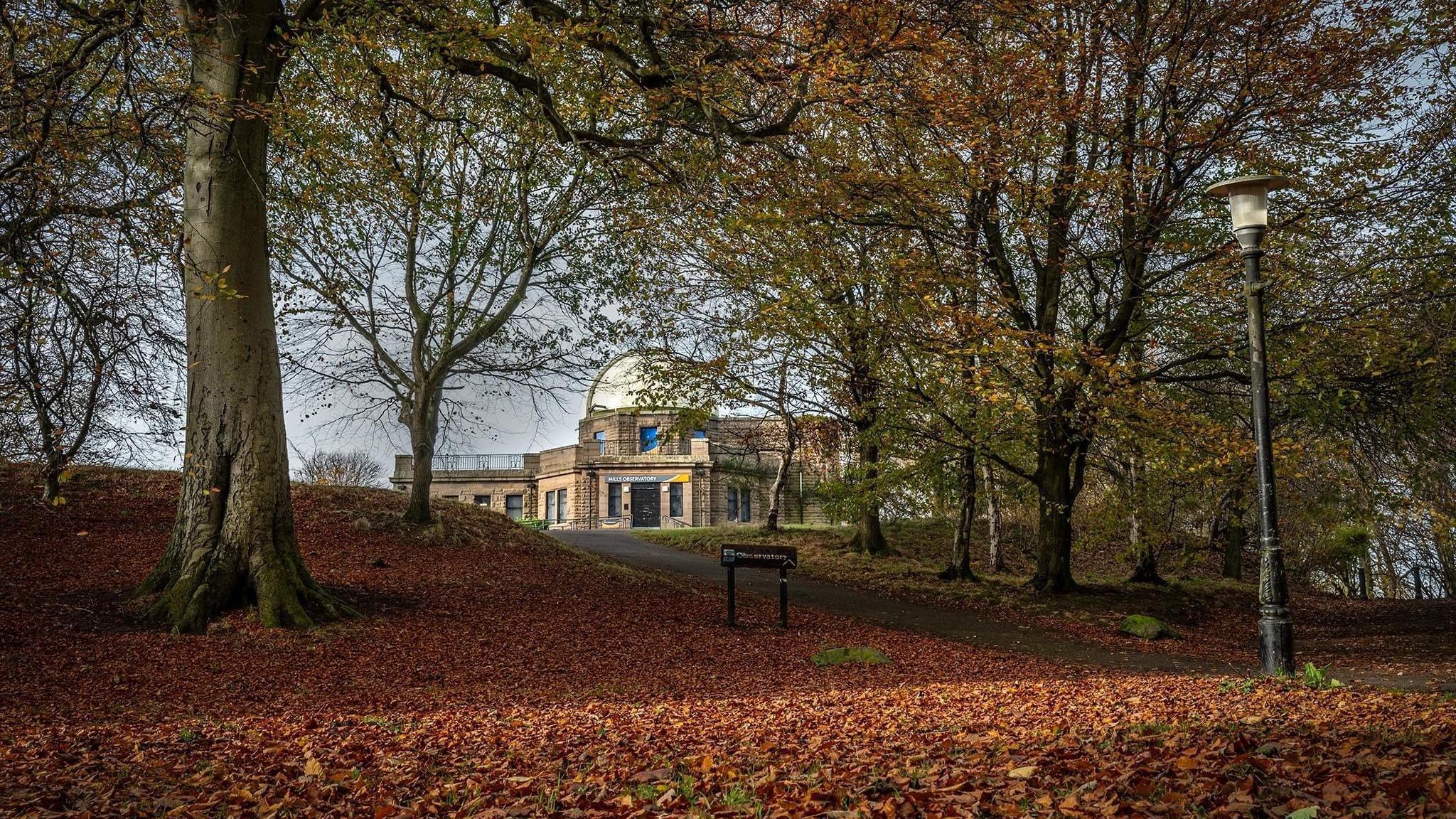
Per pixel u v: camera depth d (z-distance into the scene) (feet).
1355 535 113.29
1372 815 14.06
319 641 47.32
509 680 43.57
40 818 17.81
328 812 18.74
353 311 78.43
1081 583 92.12
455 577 68.59
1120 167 63.87
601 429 196.44
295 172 66.74
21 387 37.68
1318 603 98.53
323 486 91.30
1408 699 31.12
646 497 187.52
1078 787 17.21
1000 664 54.13
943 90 51.75
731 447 189.88
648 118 49.78
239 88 46.88
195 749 25.96
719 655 53.06
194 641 45.19
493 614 58.18
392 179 60.29
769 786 18.58
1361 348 59.06
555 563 81.20
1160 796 16.06
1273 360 65.16
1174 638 66.69
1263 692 33.12
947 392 68.74
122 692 37.42
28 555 60.90
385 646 48.26
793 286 59.98
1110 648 63.05
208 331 49.55
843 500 89.71
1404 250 61.36
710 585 82.53
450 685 42.11
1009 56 58.49
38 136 34.96
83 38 40.16
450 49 48.96
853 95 47.09
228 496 49.55
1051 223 66.08
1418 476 65.10
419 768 22.71
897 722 29.43
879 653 52.85
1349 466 71.61
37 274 35.99
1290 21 60.49
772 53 47.83
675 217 66.39
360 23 49.24
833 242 58.29
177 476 86.12
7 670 38.78
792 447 112.47
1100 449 83.66
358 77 52.70
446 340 79.25
